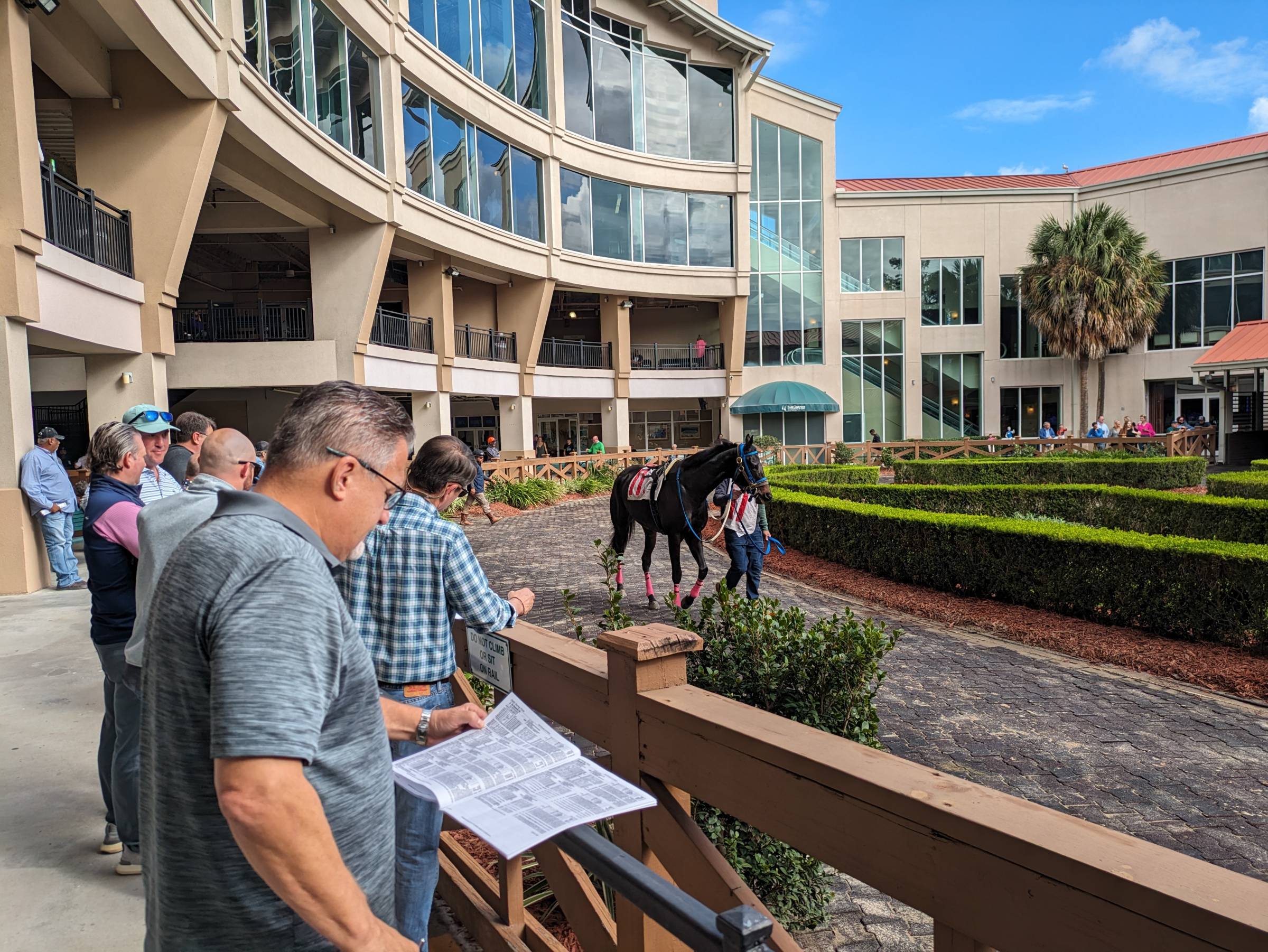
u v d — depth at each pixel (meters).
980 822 1.25
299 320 18.55
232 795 1.07
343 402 1.41
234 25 12.17
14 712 5.12
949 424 34.78
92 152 11.95
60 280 9.95
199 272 23.91
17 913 2.94
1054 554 8.24
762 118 33.12
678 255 29.94
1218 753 4.99
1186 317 32.16
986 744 5.15
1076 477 21.80
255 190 15.04
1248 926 0.94
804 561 11.85
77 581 9.73
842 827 1.48
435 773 1.70
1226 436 27.28
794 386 32.09
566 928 2.94
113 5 9.59
